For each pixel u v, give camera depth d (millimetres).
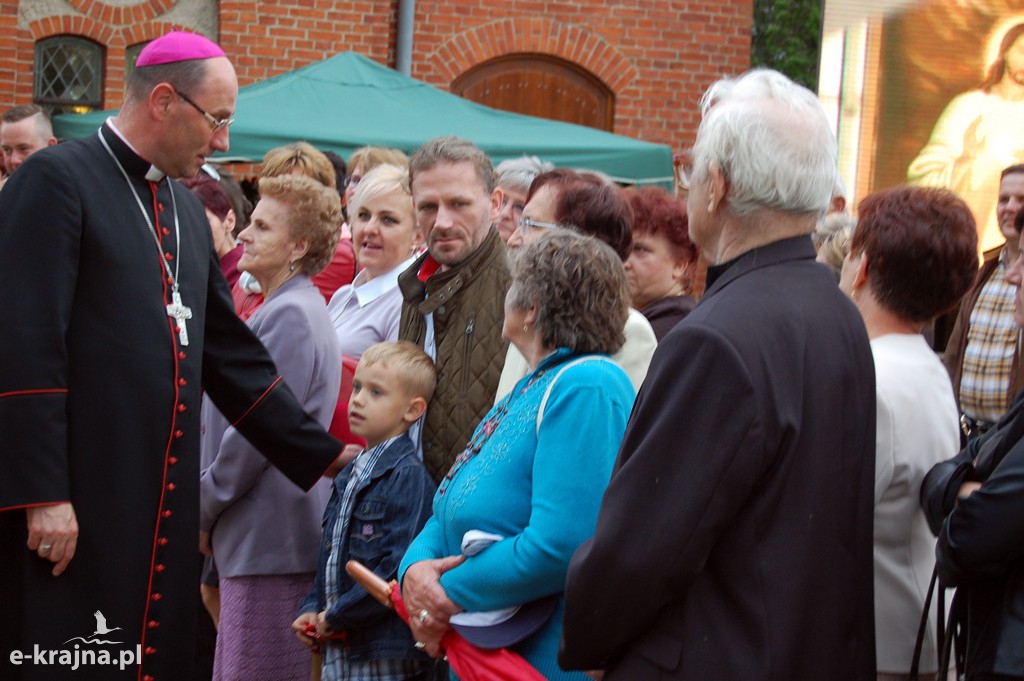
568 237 2781
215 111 3213
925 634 2660
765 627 2029
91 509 3039
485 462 2723
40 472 2900
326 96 8547
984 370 4977
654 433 2053
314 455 3568
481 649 2613
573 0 10906
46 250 2975
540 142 8484
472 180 3508
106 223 3107
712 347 2047
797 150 2156
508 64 10977
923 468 2600
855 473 2182
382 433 3434
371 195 4254
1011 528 2148
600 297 2713
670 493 2021
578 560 2129
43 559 2984
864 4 8938
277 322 3801
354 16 10398
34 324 2926
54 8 9867
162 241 3270
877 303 2742
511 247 3789
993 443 2434
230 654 3740
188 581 3254
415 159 3574
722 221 2238
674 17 11109
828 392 2119
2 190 3068
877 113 9039
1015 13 8883
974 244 2693
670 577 2023
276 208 3896
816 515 2084
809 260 2221
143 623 3131
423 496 3332
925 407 2627
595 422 2574
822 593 2080
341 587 3340
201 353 3332
